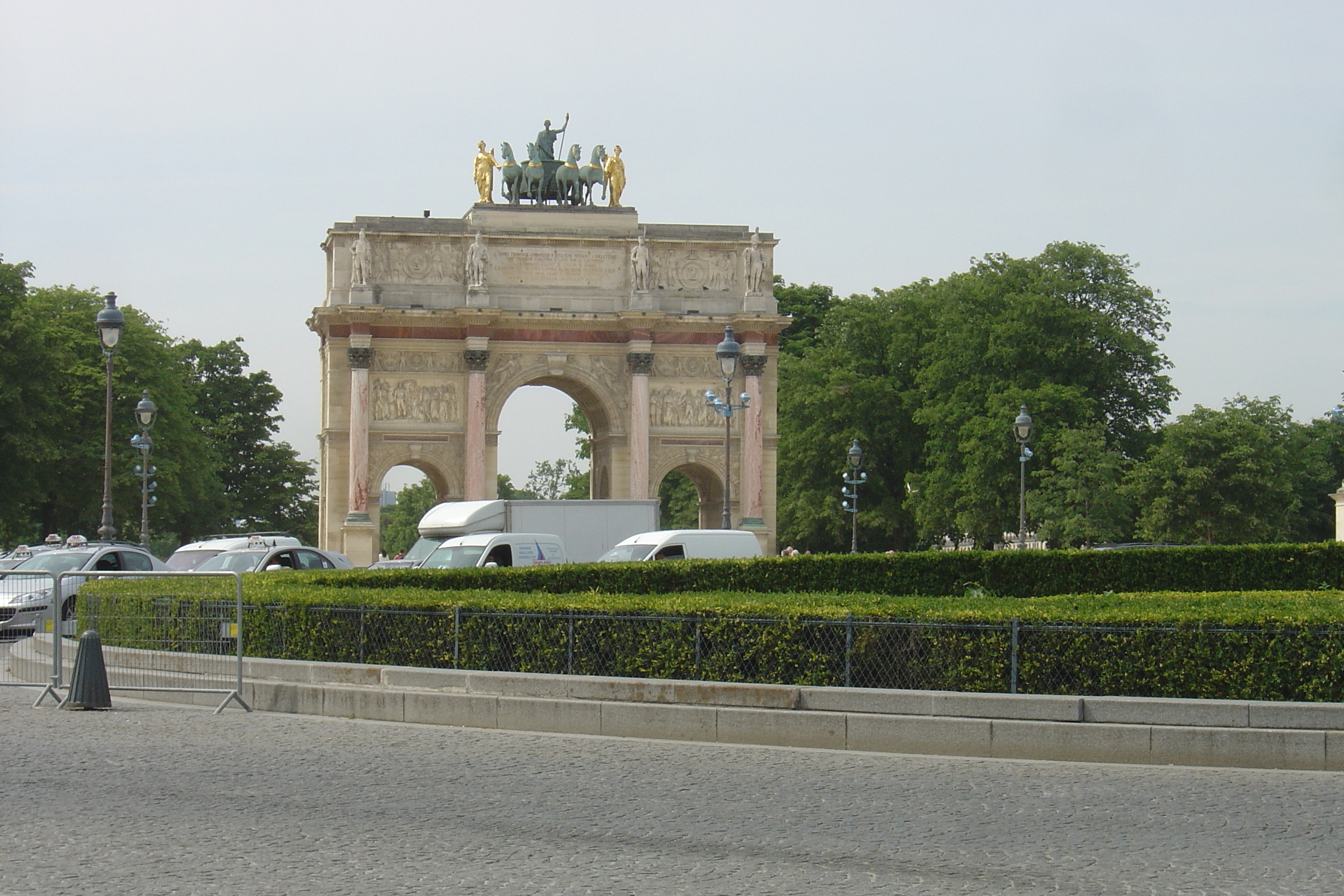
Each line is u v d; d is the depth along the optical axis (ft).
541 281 413.59
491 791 87.71
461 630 124.77
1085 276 434.30
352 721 117.80
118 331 246.88
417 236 409.28
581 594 129.70
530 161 423.64
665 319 412.36
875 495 504.43
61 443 422.41
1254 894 66.28
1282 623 105.29
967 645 110.01
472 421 404.36
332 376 404.77
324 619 130.82
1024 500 360.07
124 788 87.30
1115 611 110.73
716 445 418.92
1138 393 432.25
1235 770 97.40
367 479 402.11
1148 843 75.66
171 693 129.18
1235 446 377.09
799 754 102.32
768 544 415.03
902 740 104.12
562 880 67.26
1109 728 100.63
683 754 101.96
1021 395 412.77
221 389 619.67
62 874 67.26
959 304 447.83
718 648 115.75
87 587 140.67
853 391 487.61
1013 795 88.07
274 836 75.20
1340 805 86.12
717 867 69.97
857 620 112.27
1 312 404.77
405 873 68.13
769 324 415.85
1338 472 554.05
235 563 238.89
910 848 74.02
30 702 126.31
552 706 112.37
